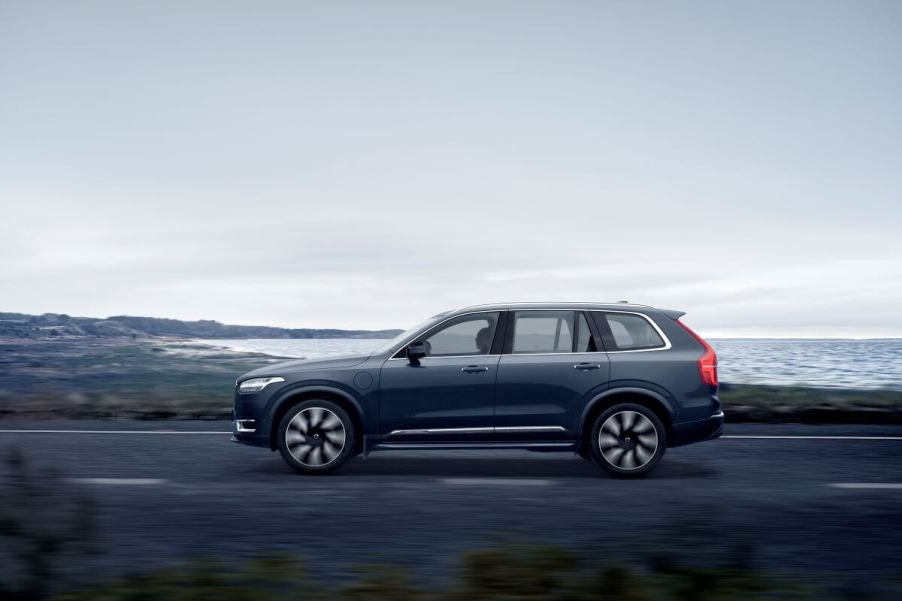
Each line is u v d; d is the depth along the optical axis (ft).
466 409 29.89
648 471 29.43
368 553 18.61
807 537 20.11
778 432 42.04
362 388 29.99
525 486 27.55
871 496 25.49
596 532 20.68
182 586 13.75
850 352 443.32
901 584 15.33
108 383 81.46
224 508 23.72
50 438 39.29
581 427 29.68
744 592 13.29
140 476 29.19
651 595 13.01
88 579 15.96
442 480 28.81
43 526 15.12
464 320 30.91
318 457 29.86
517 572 13.97
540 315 30.86
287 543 19.57
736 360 255.29
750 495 25.73
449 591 13.55
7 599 12.96
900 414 47.47
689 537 18.17
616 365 29.96
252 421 30.25
